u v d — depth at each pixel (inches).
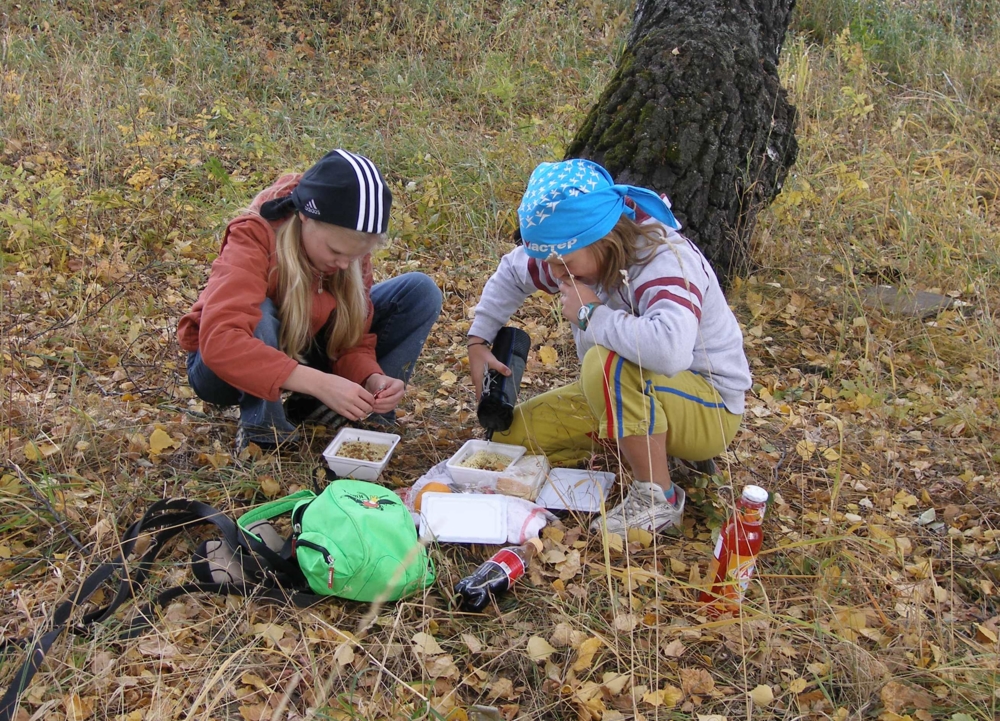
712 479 111.2
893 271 177.5
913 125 246.4
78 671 79.4
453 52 288.7
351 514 90.2
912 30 306.5
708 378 104.3
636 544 101.0
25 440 112.7
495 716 78.8
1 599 89.6
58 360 133.8
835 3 313.7
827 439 128.1
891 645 89.5
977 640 92.0
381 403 109.5
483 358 115.7
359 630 84.2
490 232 183.0
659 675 84.6
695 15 163.9
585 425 113.0
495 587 91.5
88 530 98.8
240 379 101.9
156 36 272.7
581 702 80.0
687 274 98.0
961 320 157.8
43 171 196.4
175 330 144.9
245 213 108.4
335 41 295.4
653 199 98.8
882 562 100.8
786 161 170.4
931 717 81.3
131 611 87.3
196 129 228.8
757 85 157.8
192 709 73.6
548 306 161.9
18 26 272.1
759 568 100.3
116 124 215.0
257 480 108.1
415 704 79.9
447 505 101.6
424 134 225.5
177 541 98.1
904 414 132.6
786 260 174.4
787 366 148.8
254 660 83.8
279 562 90.9
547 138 209.9
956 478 120.7
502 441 117.3
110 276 159.9
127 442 115.2
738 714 81.8
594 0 324.8
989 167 220.1
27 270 159.0
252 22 300.8
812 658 88.5
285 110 242.8
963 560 104.0
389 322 123.9
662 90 154.1
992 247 177.6
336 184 100.0
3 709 76.1
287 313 107.4
